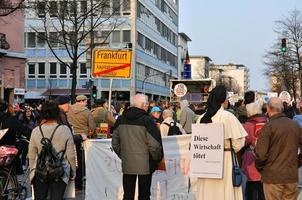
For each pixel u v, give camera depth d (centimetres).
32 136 746
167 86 9569
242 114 1226
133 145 804
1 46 4097
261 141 758
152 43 8312
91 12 3419
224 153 743
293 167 760
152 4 8281
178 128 1226
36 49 7325
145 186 811
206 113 758
